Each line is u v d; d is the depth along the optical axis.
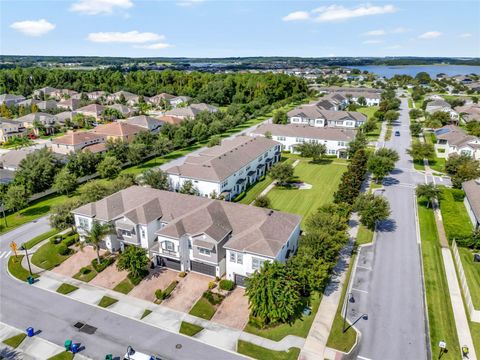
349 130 100.81
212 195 62.16
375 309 37.78
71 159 79.19
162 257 45.12
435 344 33.25
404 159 90.94
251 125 135.12
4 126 116.12
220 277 43.16
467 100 177.62
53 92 198.00
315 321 36.12
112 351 33.12
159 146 93.75
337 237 42.69
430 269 44.72
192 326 36.00
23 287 42.56
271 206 63.44
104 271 45.16
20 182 68.19
